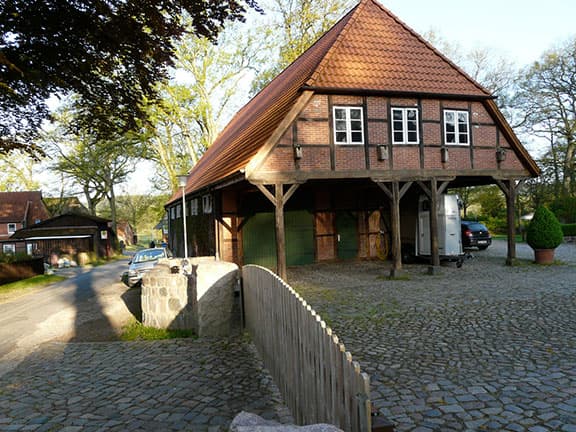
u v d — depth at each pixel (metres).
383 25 16.02
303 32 30.72
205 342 8.12
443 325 8.09
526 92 32.28
